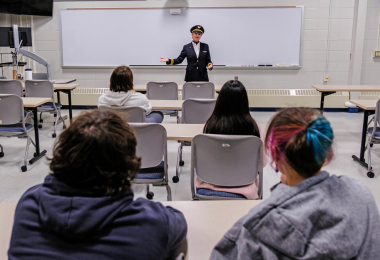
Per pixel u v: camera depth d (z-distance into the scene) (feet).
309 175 2.49
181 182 10.29
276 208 2.31
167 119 18.53
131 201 2.63
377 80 20.68
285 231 2.19
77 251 2.38
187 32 20.08
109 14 20.01
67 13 20.03
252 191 6.14
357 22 19.25
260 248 2.29
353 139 14.71
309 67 20.29
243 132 6.06
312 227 2.20
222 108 6.04
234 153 5.96
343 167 11.46
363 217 2.33
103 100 9.62
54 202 2.39
